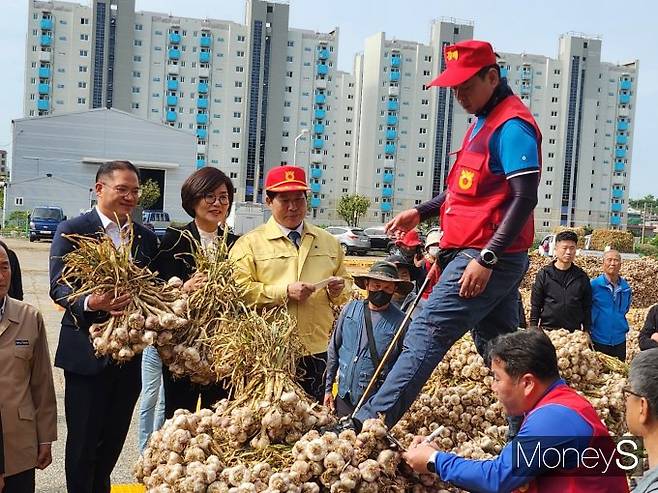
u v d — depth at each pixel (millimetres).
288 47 72500
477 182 3285
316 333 4312
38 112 68188
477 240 3273
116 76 68750
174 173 58312
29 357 3654
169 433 2988
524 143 3143
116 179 3996
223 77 70938
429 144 73688
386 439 2998
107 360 3752
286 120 73500
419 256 6172
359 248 33312
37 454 3680
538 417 2727
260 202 72688
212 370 3584
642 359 2557
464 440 3910
